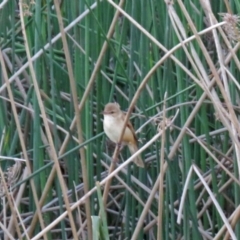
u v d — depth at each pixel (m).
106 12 8.77
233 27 5.82
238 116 8.10
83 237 7.69
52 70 7.30
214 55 9.24
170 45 8.05
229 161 8.47
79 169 9.12
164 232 8.35
